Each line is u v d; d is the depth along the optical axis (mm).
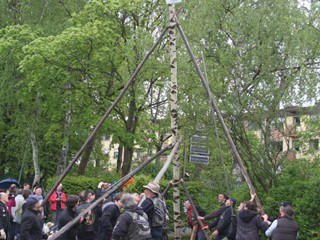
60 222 11320
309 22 17344
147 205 11258
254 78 17828
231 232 13453
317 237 16328
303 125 17547
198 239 16062
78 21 25922
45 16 30156
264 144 17938
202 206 19422
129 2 24578
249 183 12906
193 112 17875
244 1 18281
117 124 26062
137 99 24312
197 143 17812
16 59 27719
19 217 16156
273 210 16891
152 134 26906
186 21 19672
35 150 30250
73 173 30203
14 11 32219
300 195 16953
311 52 17312
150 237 10109
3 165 35062
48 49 23984
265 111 17688
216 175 19859
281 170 17938
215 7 18438
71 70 25109
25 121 29812
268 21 17688
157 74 23438
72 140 29625
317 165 17375
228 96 17641
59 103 26406
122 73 24734
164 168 12953
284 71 17812
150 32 24484
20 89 28750
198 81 17906
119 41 24750
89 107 25375
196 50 18359
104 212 11805
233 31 18047
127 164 27578
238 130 17844
